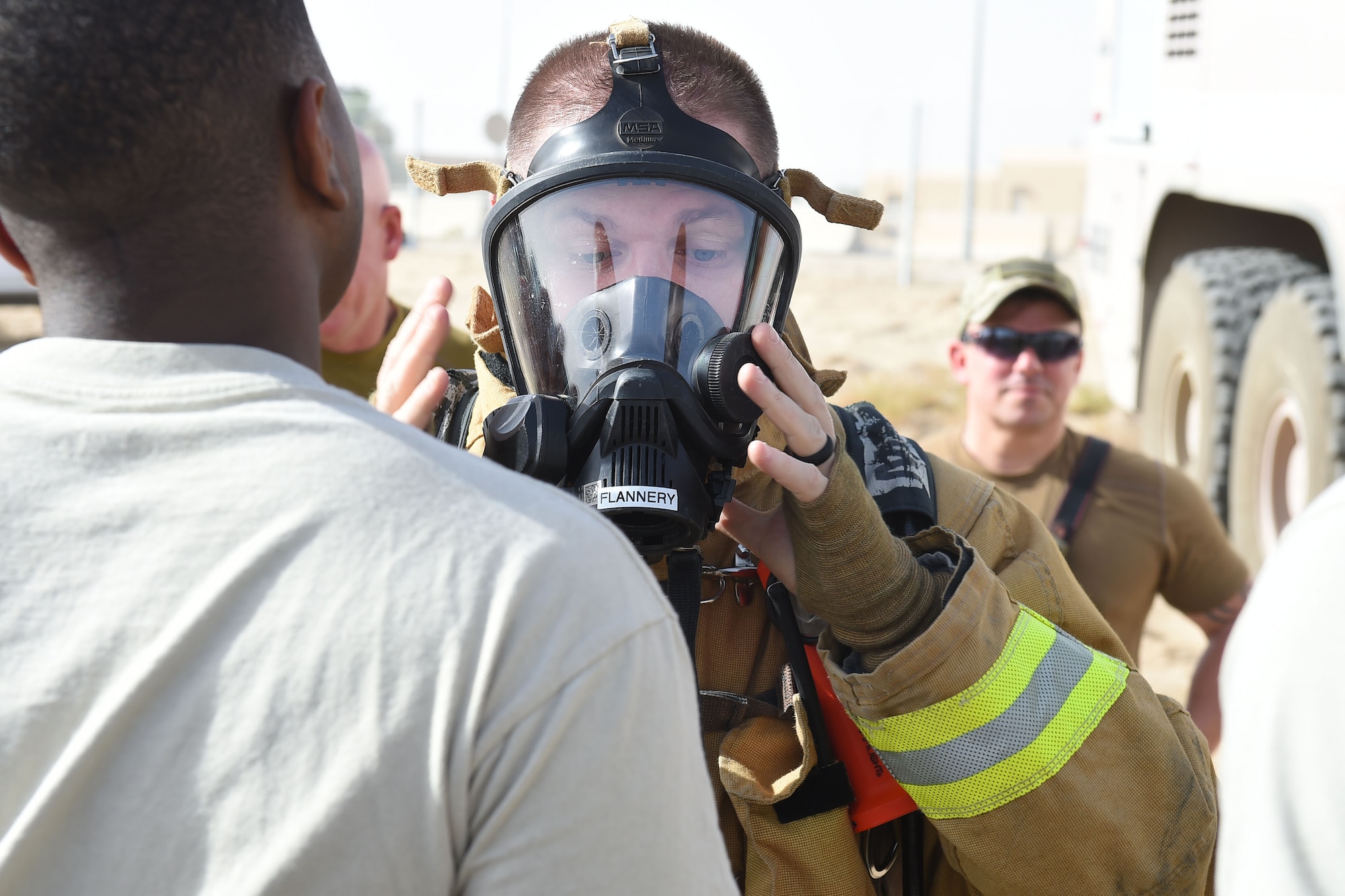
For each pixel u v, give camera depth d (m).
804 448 1.25
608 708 0.81
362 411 0.89
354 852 0.77
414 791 0.78
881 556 1.25
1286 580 1.01
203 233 0.87
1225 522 4.84
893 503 1.44
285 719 0.79
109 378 0.86
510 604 0.80
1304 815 0.92
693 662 1.42
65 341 0.88
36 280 0.93
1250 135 4.23
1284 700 0.96
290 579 0.81
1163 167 5.07
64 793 0.78
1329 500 1.04
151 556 0.81
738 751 1.34
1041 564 1.50
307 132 0.90
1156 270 5.43
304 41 0.92
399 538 0.82
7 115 0.82
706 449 1.31
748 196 1.38
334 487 0.83
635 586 0.86
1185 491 3.02
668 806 0.84
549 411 1.30
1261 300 4.61
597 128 1.38
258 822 0.78
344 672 0.79
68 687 0.80
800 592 1.30
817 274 17.30
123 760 0.79
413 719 0.78
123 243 0.87
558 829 0.79
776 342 1.30
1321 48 3.69
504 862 0.79
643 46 1.42
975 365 3.18
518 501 0.86
